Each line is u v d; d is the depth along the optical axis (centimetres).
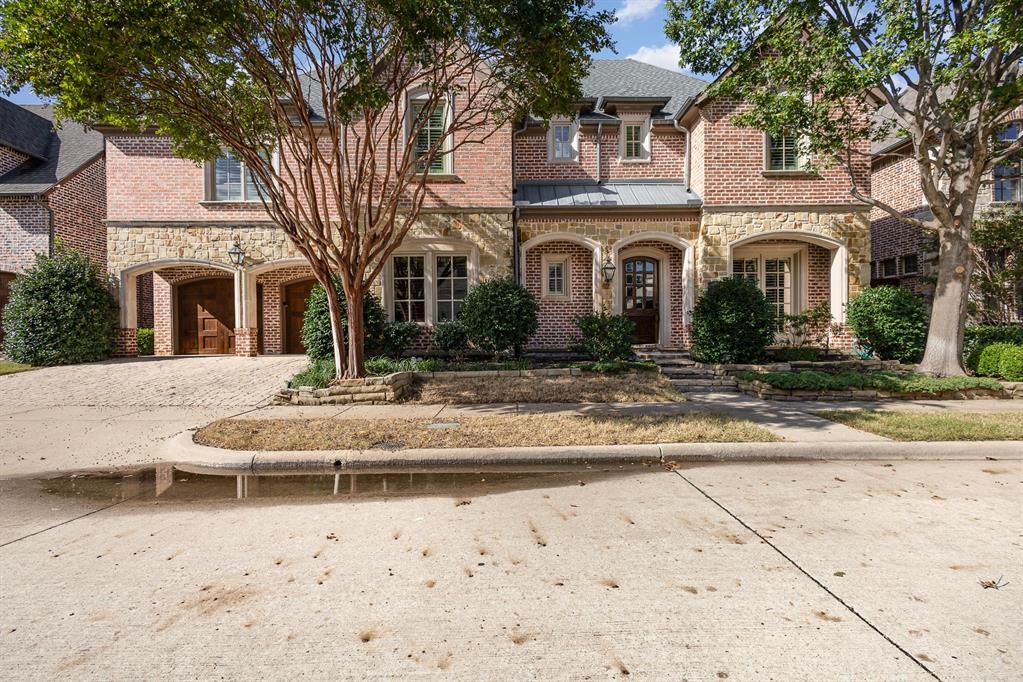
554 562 340
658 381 1060
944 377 1026
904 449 604
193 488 512
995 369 1067
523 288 1245
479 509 441
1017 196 1476
